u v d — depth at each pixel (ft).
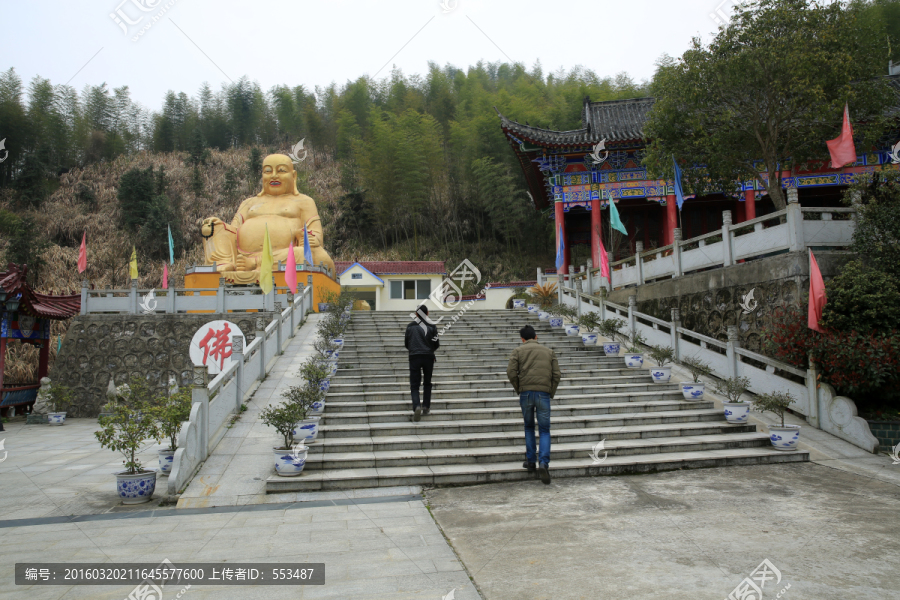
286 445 24.13
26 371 72.74
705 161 48.98
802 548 15.74
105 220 148.25
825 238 35.94
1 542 17.63
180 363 56.18
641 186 81.15
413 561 15.33
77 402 55.77
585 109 91.40
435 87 189.37
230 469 24.79
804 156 47.80
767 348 35.50
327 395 33.37
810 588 13.08
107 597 13.50
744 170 49.03
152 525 19.29
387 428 28.45
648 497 21.27
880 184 35.73
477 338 48.34
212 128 227.61
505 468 24.34
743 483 23.26
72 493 24.04
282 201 80.79
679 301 47.62
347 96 205.98
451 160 158.30
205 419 25.94
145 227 138.92
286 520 19.53
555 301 64.54
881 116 44.06
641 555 15.34
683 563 14.71
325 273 73.56
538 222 139.03
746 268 39.68
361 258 144.25
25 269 55.42
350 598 13.00
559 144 77.51
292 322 50.26
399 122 152.15
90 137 198.59
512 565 14.84
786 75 41.78
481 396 34.53
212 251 78.38
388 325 53.36
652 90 48.96
